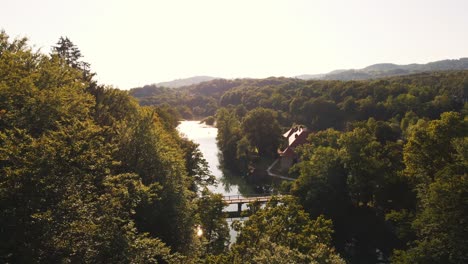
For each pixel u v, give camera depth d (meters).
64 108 18.09
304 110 117.88
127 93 43.91
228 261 19.94
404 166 46.38
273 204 27.67
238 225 24.52
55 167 12.42
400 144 54.56
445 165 32.00
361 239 42.69
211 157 98.62
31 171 11.50
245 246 20.50
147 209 23.06
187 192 29.22
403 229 31.16
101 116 32.69
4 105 15.95
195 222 28.33
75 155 13.22
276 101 145.12
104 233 13.46
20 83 17.14
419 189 32.03
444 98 96.69
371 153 46.41
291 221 24.28
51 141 12.95
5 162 12.73
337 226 44.22
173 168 27.80
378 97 116.50
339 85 134.38
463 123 33.47
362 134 47.84
